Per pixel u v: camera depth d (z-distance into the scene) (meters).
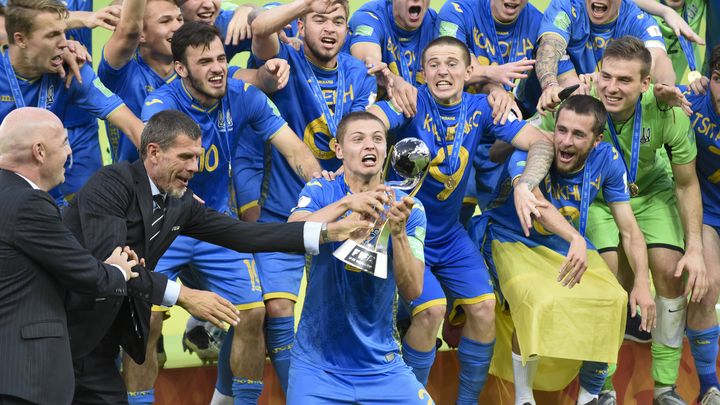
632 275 19.09
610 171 17.73
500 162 18.59
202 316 13.00
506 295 17.64
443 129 17.36
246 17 18.20
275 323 16.48
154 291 12.77
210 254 16.22
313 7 16.81
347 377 14.20
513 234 18.09
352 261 13.44
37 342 11.78
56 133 12.34
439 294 16.61
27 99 15.84
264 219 17.59
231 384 16.53
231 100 16.36
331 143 17.58
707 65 22.42
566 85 19.52
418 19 19.09
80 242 12.71
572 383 18.77
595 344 17.22
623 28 20.03
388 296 14.26
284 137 16.75
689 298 19.28
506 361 18.27
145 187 13.02
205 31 15.91
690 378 19.67
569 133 17.03
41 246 11.75
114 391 13.35
